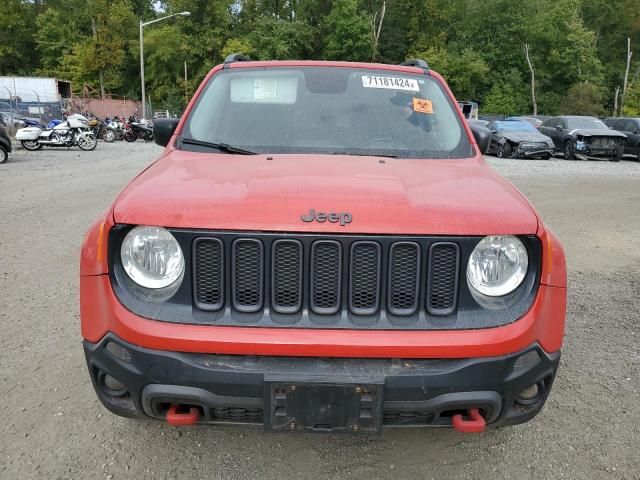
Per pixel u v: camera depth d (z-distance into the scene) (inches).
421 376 87.4
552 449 116.9
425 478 108.2
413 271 90.0
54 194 411.2
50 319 175.9
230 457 113.1
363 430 88.7
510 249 91.7
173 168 112.3
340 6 2374.5
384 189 96.9
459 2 2711.6
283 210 89.6
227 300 90.2
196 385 88.3
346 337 87.8
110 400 97.5
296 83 144.2
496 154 874.8
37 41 2721.5
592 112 2450.8
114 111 2234.3
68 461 110.2
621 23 2800.2
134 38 2618.1
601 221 343.9
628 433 122.1
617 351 161.5
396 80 148.8
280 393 87.4
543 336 92.7
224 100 140.6
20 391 134.2
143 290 91.7
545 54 2677.2
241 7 2593.5
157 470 108.6
